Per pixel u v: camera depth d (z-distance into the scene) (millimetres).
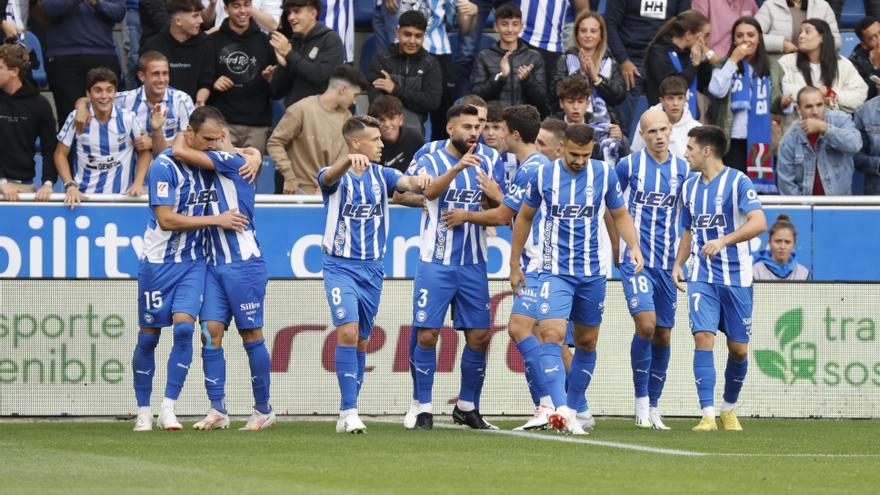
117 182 39188
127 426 33344
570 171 29656
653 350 33625
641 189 32969
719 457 25047
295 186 41375
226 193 31031
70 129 38906
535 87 44375
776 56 49031
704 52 44500
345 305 30547
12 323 35688
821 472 22406
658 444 27953
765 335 36781
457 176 31312
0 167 40219
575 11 48000
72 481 20500
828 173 43031
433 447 26797
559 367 29797
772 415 36719
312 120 41375
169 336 36094
